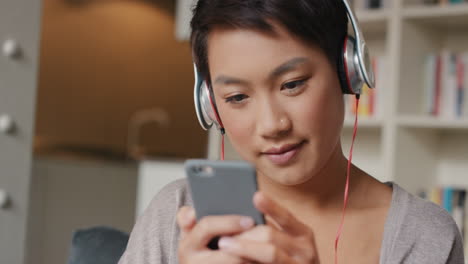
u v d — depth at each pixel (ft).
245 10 2.43
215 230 2.24
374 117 7.56
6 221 6.04
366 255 2.89
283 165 2.57
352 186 3.00
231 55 2.49
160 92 16.75
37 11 6.28
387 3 7.57
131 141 16.20
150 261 3.13
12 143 6.09
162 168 8.57
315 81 2.51
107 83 15.76
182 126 17.02
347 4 2.66
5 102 6.04
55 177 10.87
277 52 2.43
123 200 11.96
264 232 2.22
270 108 2.49
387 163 7.27
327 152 2.62
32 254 10.59
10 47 6.02
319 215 2.97
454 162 7.79
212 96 2.88
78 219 11.27
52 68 14.69
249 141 2.60
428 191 7.75
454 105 7.27
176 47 17.04
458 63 7.27
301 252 2.29
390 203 3.00
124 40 16.05
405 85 7.39
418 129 7.57
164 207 3.29
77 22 15.12
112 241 4.06
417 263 2.79
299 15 2.43
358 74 2.70
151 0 16.43
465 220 7.02
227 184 2.22
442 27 7.79
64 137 14.97
